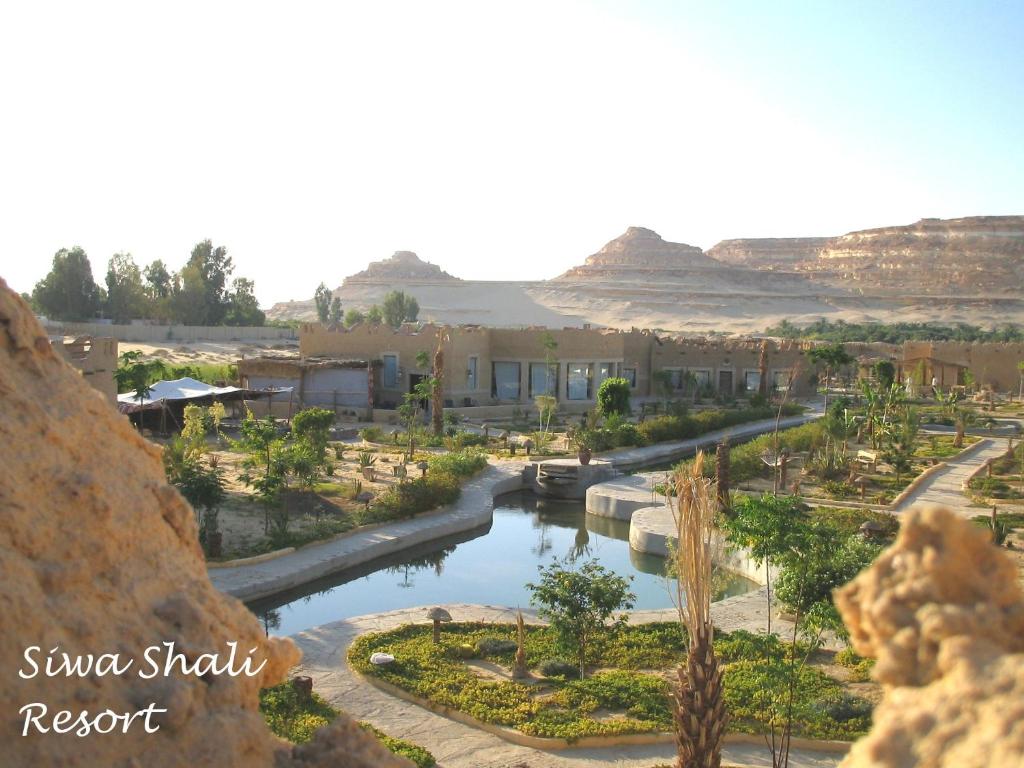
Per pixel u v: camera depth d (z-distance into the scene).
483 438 55.16
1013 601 4.86
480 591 29.94
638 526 34.56
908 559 5.00
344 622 24.22
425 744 17.64
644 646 22.92
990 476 44.78
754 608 25.70
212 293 129.00
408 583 30.77
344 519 34.06
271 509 34.41
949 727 4.20
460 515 36.84
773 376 88.00
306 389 66.00
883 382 71.06
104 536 6.48
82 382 7.38
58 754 5.52
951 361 93.12
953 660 4.47
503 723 18.28
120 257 117.38
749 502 18.92
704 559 13.52
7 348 6.95
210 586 7.25
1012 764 3.85
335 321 172.50
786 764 16.59
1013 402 83.81
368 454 45.50
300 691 18.81
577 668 21.44
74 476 6.52
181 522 7.35
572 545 36.22
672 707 18.83
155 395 54.03
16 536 5.99
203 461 44.56
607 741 17.83
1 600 5.64
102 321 115.69
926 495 41.00
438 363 56.69
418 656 21.66
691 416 63.47
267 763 6.46
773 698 17.84
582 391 74.81
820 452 49.91
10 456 6.27
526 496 45.09
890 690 4.76
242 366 67.19
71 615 6.02
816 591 18.03
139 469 7.34
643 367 85.62
